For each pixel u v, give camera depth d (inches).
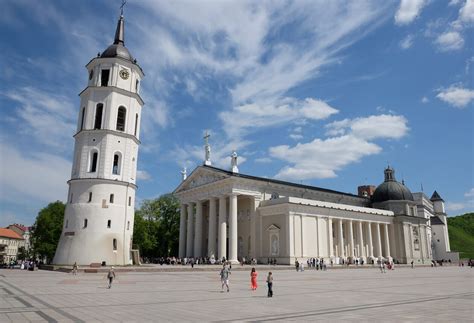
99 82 2018.9
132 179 2032.5
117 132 1966.0
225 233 2578.7
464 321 517.0
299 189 2908.5
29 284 1083.3
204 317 552.7
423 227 3422.7
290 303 722.2
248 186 2613.2
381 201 3444.9
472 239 6112.2
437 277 1641.2
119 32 2228.1
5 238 5664.4
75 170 1952.5
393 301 756.6
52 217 3144.7
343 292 949.2
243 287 1084.5
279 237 2463.1
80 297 789.9
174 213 3646.7
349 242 2854.3
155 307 655.8
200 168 2874.0
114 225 1877.5
